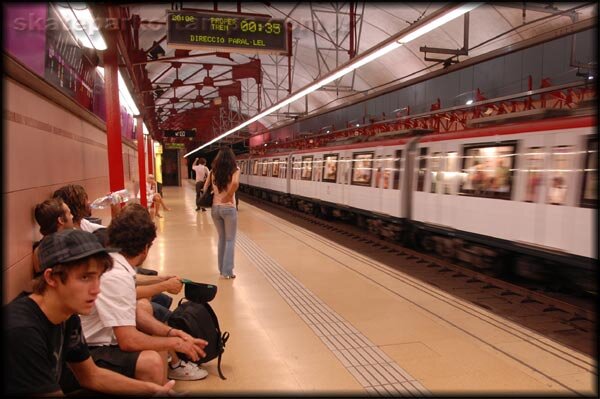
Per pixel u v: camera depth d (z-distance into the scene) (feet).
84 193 12.94
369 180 33.50
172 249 27.40
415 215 27.14
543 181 17.71
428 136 26.16
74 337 7.09
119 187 20.18
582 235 15.96
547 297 17.43
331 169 41.63
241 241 30.45
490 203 20.62
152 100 62.03
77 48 17.21
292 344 12.97
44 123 12.71
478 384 10.61
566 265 17.90
